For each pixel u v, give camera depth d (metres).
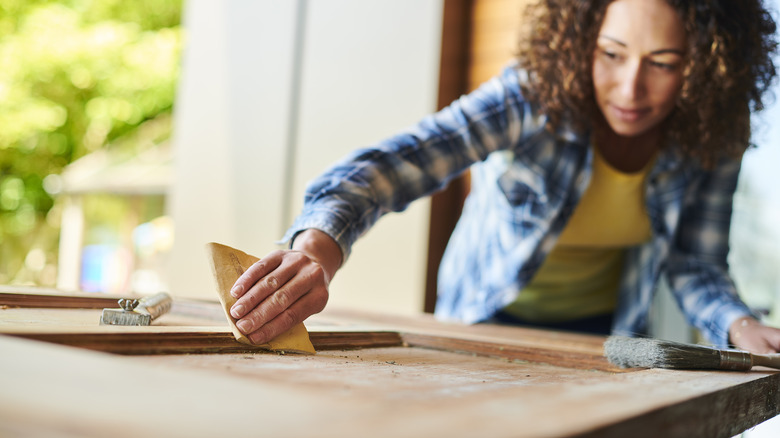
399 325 1.32
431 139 1.31
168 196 9.55
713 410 0.64
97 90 10.05
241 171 3.72
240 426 0.35
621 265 1.73
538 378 0.75
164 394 0.41
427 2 2.99
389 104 3.12
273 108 3.58
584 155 1.44
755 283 2.68
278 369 0.65
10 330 0.61
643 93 1.24
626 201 1.53
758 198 2.65
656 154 1.46
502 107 1.39
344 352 0.89
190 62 4.01
